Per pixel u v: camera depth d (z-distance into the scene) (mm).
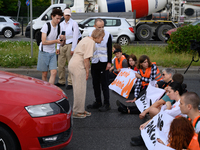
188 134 3080
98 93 6059
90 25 16250
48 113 3371
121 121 5344
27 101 3307
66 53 7594
